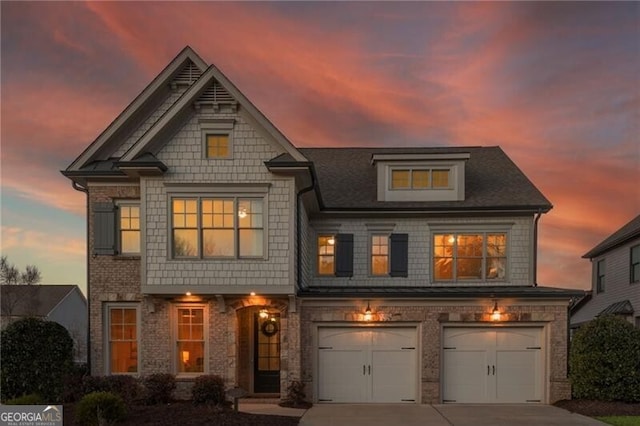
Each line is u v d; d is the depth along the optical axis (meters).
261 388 14.79
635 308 21.27
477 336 13.89
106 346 13.59
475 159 19.55
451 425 10.72
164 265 12.79
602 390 12.65
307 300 13.70
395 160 16.73
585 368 12.80
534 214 16.12
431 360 13.65
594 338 12.78
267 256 12.80
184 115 13.10
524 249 16.11
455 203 16.30
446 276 16.34
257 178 12.97
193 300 13.30
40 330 12.77
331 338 13.89
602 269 24.89
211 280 12.75
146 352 13.21
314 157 20.23
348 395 13.75
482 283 16.16
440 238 16.50
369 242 16.50
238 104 13.00
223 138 13.16
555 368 13.51
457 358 13.85
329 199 16.80
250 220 13.02
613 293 23.45
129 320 13.81
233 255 12.88
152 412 10.97
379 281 16.31
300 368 13.34
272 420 10.72
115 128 14.47
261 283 12.73
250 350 14.79
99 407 9.67
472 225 16.31
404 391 13.77
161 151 13.02
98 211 13.84
